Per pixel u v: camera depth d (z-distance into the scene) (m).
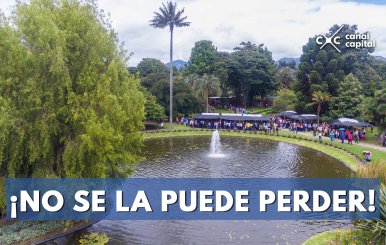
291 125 68.38
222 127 72.38
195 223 24.73
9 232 21.95
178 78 90.75
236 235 22.88
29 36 21.48
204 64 116.56
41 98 21.42
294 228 24.00
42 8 22.66
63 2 23.14
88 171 23.09
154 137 63.00
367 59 102.25
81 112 21.77
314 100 77.31
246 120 70.25
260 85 111.19
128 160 24.31
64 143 22.98
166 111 76.44
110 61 24.25
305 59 85.94
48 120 21.33
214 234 22.97
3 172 22.66
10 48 20.70
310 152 49.78
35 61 21.14
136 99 25.23
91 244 21.00
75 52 22.59
